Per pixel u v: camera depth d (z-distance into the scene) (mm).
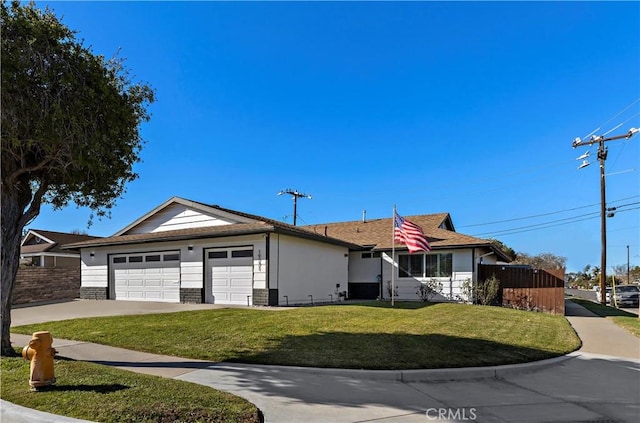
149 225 20453
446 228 27891
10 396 5309
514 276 18984
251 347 8672
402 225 17500
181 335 9742
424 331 10367
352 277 23188
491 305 18953
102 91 7648
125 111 8062
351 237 24516
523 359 8344
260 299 15781
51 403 5035
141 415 4680
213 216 18281
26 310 16000
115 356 8156
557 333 11648
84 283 21562
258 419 4785
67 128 7121
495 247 20438
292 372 7109
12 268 7875
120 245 20047
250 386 6309
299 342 9031
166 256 18734
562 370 8023
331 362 7578
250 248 16344
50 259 29953
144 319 11992
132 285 19781
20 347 8727
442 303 17625
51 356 5695
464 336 10039
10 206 7898
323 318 11961
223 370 7156
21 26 6773
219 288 17062
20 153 7559
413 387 6609
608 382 7180
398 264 21766
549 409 5723
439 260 20625
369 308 14641
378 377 6984
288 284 17000
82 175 8195
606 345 10609
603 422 5289
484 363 7867
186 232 17875
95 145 7438
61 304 18203
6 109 6672
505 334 10766
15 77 6609
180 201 19219
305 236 17203
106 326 11023
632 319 15844
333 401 5762
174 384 5867
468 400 6031
